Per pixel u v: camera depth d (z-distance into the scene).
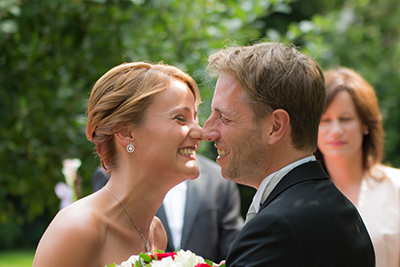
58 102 7.08
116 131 3.06
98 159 6.99
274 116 2.84
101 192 3.11
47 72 7.10
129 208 3.10
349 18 14.91
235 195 5.16
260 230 2.58
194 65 6.68
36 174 6.87
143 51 6.64
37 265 2.90
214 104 2.97
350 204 2.90
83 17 6.76
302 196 2.71
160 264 2.72
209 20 7.14
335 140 4.57
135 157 3.07
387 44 19.22
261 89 2.84
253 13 7.30
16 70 6.88
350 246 2.66
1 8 6.07
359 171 4.65
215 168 5.25
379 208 4.34
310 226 2.58
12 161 6.97
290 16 19.58
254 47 2.96
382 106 17.41
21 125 6.80
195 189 4.98
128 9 6.81
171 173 3.07
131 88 3.07
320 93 2.91
